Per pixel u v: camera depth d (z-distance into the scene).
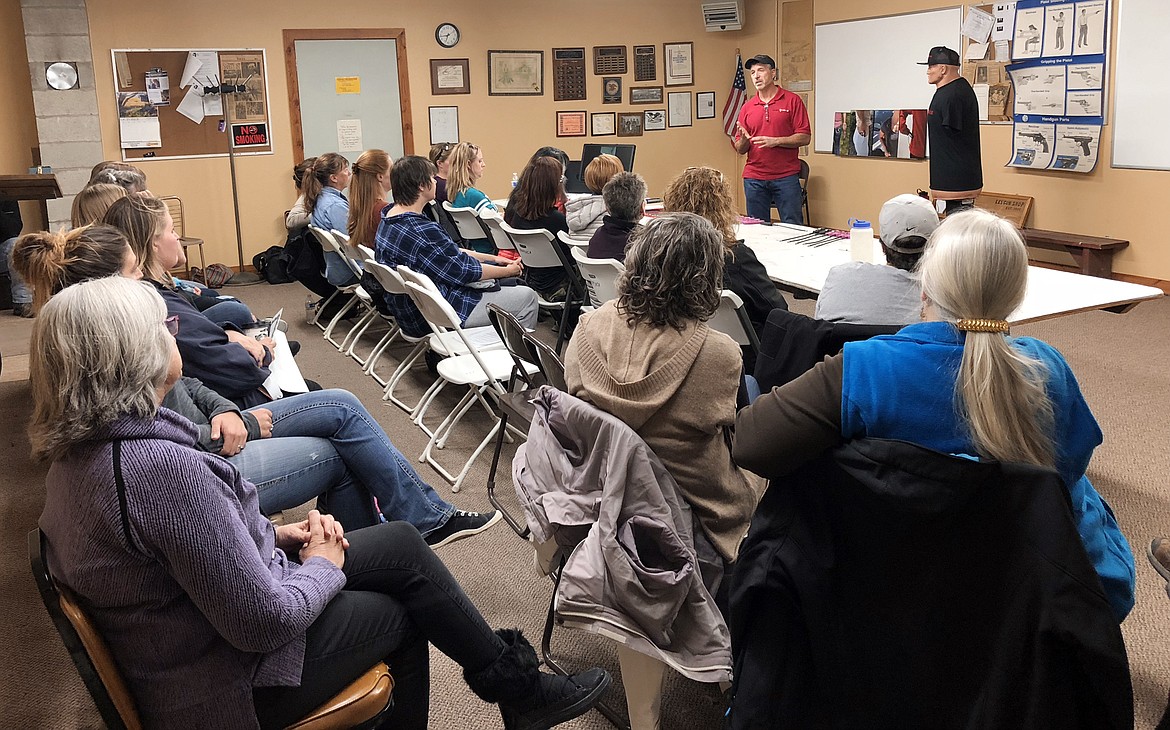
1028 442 1.42
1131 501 3.21
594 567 1.76
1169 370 4.62
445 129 8.50
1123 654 1.23
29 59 6.93
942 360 1.43
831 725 1.52
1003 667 1.32
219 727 1.47
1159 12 5.92
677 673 2.34
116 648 1.43
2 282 6.52
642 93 9.22
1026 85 6.86
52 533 1.41
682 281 1.89
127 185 3.82
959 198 6.39
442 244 4.20
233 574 1.40
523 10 8.61
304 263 5.80
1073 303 3.09
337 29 7.97
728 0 9.11
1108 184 6.43
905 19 7.68
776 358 2.72
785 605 1.52
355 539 1.72
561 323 4.84
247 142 7.84
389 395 4.46
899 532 1.38
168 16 7.40
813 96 8.77
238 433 2.26
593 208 5.06
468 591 2.74
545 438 2.01
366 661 1.64
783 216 7.85
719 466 1.94
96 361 1.34
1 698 2.35
